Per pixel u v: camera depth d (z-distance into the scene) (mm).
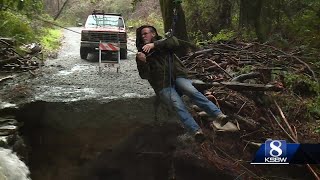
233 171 2029
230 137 2273
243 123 2326
